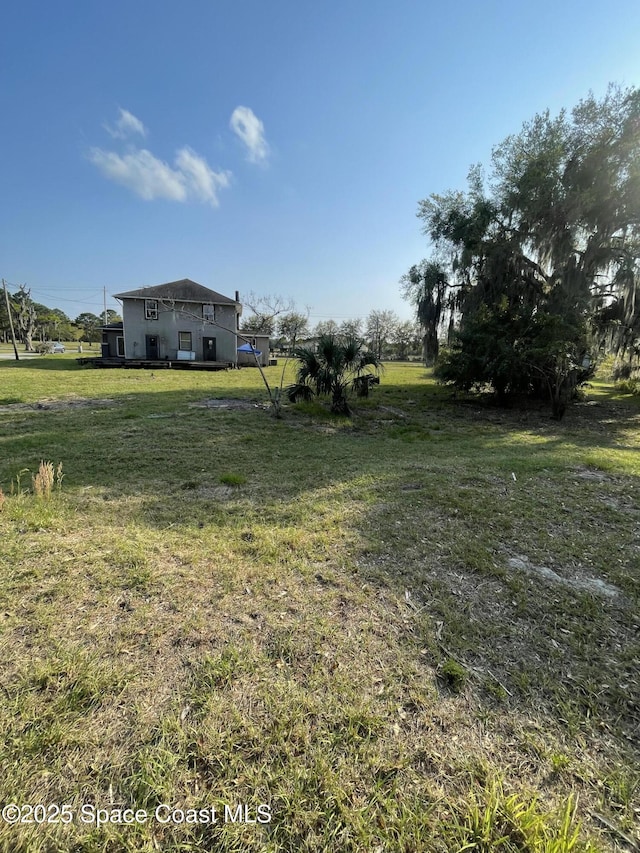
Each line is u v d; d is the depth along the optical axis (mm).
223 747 1331
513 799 1176
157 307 23344
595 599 2242
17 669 1622
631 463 5336
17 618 1948
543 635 1945
